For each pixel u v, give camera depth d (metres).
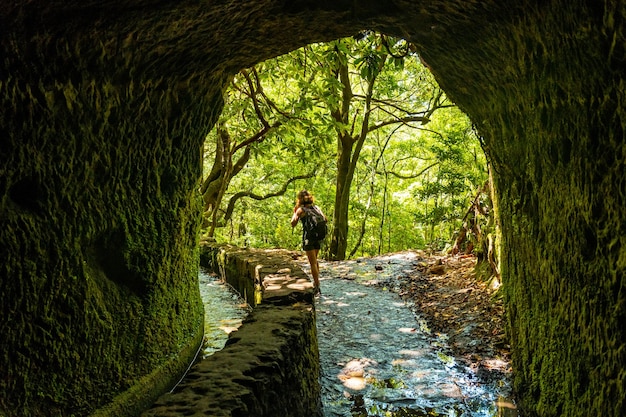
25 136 3.02
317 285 8.73
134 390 4.41
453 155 14.15
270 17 3.86
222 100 5.74
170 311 5.37
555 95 2.97
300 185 22.44
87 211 3.76
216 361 3.22
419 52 4.67
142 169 4.56
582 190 2.84
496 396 4.66
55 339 3.40
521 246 4.16
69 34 2.90
